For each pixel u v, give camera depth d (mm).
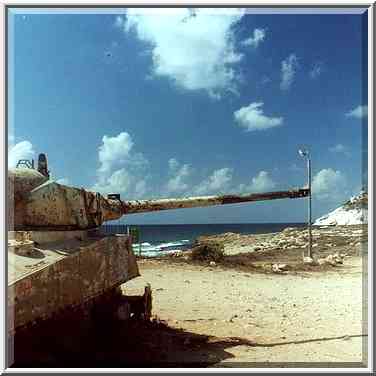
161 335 9930
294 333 10641
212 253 24031
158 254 29688
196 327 11008
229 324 11422
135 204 10781
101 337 8945
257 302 14367
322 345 9648
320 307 13555
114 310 9328
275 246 35125
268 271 21734
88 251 8070
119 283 8750
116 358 8266
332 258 24984
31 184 8633
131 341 9211
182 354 8742
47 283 7105
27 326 6809
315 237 37625
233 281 18688
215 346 9453
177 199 11500
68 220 8867
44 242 8211
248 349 9297
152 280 18578
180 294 15648
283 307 13609
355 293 15898
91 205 9469
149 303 10602
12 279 6695
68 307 7508
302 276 20469
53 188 8758
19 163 9109
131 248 9305
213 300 14641
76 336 7980
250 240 41344
